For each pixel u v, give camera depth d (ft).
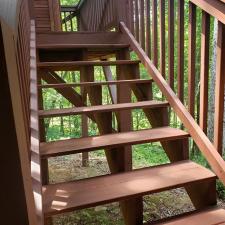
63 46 9.73
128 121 9.36
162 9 8.51
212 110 15.90
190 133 7.10
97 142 6.68
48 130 28.35
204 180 6.03
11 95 2.15
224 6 5.95
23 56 5.62
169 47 8.21
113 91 12.28
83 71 10.29
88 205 5.01
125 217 5.68
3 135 2.19
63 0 33.27
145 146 24.08
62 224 11.10
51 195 5.34
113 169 7.22
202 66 6.94
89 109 7.54
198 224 5.36
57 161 19.77
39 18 17.67
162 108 8.05
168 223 5.42
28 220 2.40
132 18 10.41
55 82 12.92
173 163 6.89
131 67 9.80
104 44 10.19
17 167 2.26
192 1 6.95
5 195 2.30
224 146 14.12
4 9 2.30
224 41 6.27
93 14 15.46
